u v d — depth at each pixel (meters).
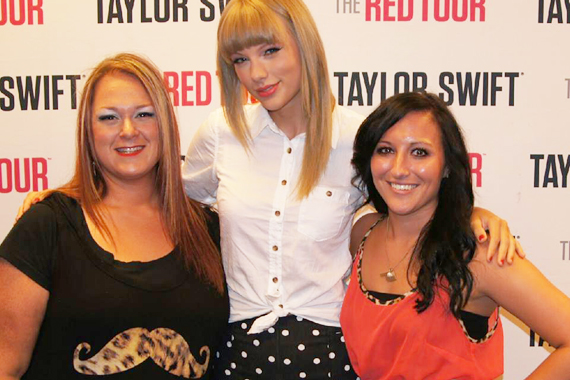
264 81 1.17
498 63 1.81
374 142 1.17
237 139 1.33
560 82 1.81
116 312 1.06
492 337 1.14
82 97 1.15
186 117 1.86
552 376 1.00
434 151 1.12
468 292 1.07
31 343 1.05
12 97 1.87
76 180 1.19
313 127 1.24
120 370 1.07
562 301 1.02
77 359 1.06
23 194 1.90
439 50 1.81
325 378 1.25
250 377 1.25
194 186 1.46
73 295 1.05
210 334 1.19
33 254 1.04
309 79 1.21
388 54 1.81
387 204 1.19
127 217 1.20
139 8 1.82
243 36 1.12
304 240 1.24
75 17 1.83
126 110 1.12
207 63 1.84
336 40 1.81
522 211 1.85
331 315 1.27
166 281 1.14
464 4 1.79
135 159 1.15
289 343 1.23
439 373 1.11
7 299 1.03
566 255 1.86
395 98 1.16
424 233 1.18
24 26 1.84
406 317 1.12
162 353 1.10
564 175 1.84
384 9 1.80
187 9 1.82
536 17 1.79
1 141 1.88
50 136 1.88
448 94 1.82
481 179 1.84
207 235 1.29
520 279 1.05
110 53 1.84
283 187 1.27
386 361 1.17
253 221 1.26
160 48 1.83
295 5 1.16
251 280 1.25
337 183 1.30
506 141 1.83
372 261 1.27
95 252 1.09
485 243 1.11
